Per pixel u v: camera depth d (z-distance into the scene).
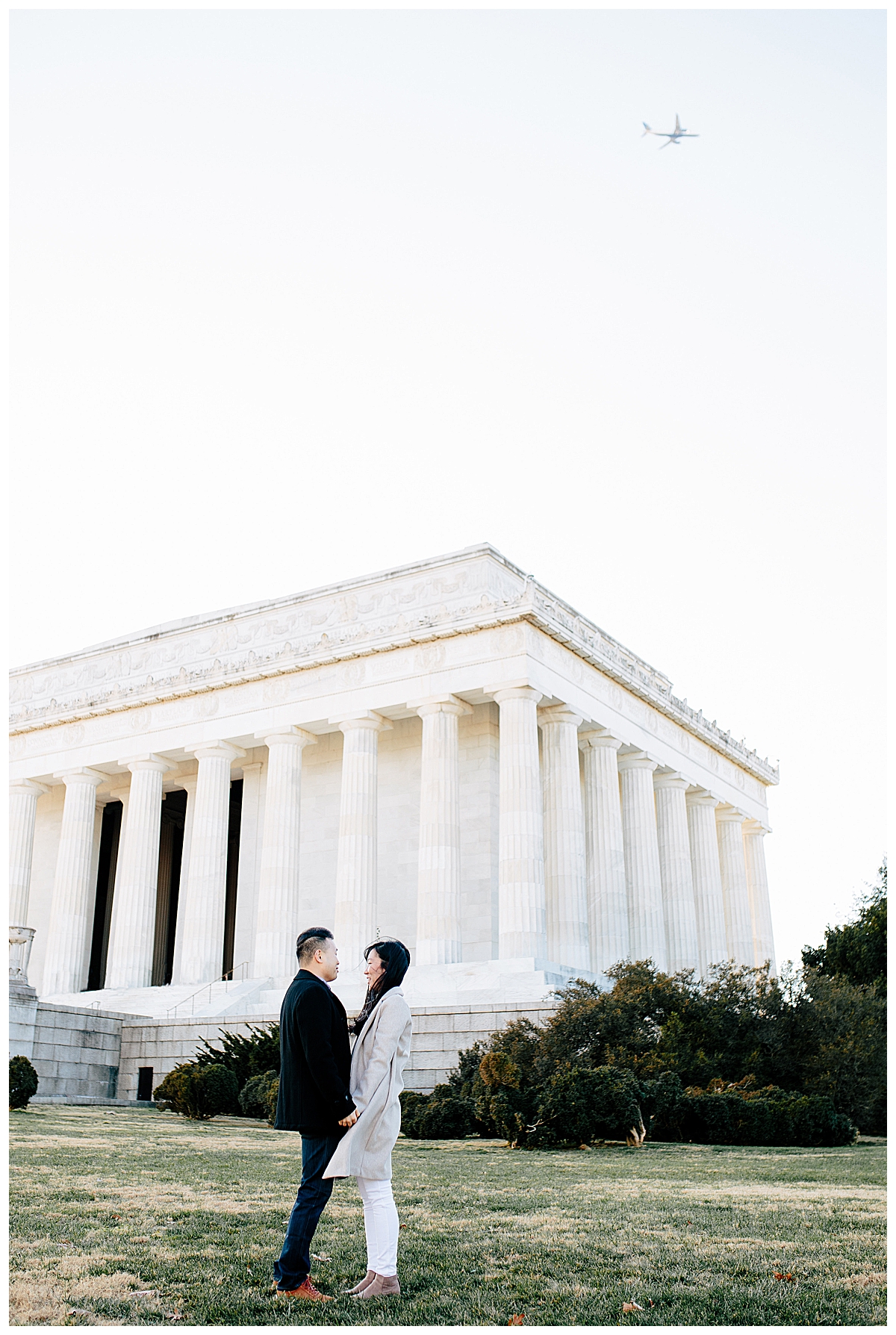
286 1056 11.58
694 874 74.31
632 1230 14.59
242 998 56.88
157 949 83.38
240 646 72.12
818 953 67.38
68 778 72.12
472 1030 41.91
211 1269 12.02
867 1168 22.84
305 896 67.19
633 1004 37.09
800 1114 30.62
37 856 79.12
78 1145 24.45
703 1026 37.38
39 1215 14.96
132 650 76.81
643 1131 28.70
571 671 61.34
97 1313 10.38
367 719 61.50
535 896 53.72
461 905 60.34
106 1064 45.41
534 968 50.41
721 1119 30.64
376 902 59.41
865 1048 39.22
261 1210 15.73
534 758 55.72
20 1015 41.12
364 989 53.34
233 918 83.25
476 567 64.38
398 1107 11.66
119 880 67.56
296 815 63.38
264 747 70.62
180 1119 34.78
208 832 65.25
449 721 58.81
